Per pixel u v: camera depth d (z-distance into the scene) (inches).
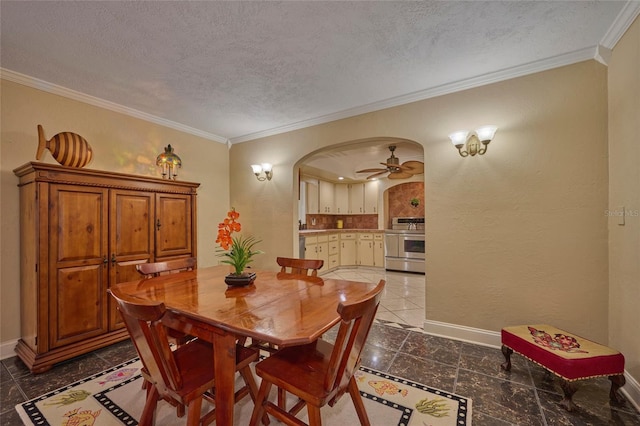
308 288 68.0
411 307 136.3
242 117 128.4
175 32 70.7
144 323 42.3
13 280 88.9
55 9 61.8
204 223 149.8
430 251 102.2
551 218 84.1
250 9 63.2
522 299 88.0
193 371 51.5
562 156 82.7
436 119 102.1
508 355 76.8
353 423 57.8
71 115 102.2
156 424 57.7
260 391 51.8
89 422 58.7
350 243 253.8
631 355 65.9
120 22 66.6
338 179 265.4
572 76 81.6
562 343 68.1
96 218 91.0
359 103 114.1
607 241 77.1
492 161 92.4
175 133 137.3
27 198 85.0
